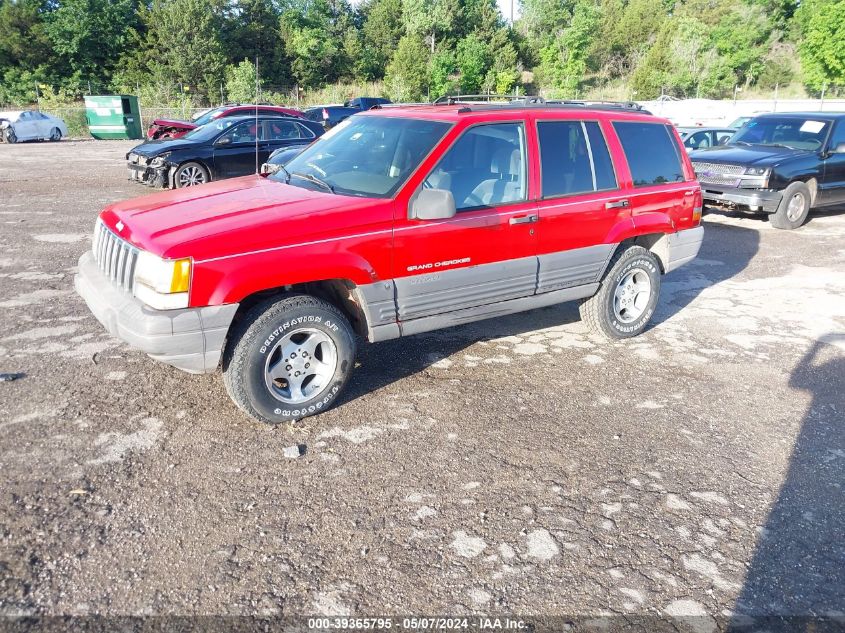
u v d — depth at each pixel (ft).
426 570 9.46
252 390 12.67
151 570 9.15
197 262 11.60
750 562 9.96
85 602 8.52
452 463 12.28
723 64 188.55
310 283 13.82
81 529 9.87
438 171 14.21
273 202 13.56
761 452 13.19
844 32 164.55
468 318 15.55
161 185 41.34
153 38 181.06
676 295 23.94
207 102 173.88
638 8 236.02
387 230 13.47
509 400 15.01
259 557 9.53
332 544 9.91
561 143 16.46
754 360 17.98
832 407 15.26
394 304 14.05
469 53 202.69
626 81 231.30
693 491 11.75
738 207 36.37
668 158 19.04
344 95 187.01
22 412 13.23
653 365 17.44
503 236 15.25
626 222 17.74
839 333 20.22
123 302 12.27
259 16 195.21
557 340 19.03
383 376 16.01
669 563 9.86
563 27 236.84
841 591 9.42
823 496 11.74
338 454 12.40
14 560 9.14
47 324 18.07
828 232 35.81
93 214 34.09
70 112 115.75
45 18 176.55
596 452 12.92
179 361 11.92
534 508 11.03
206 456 12.08
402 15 228.43
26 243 27.17
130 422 13.10
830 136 37.37
